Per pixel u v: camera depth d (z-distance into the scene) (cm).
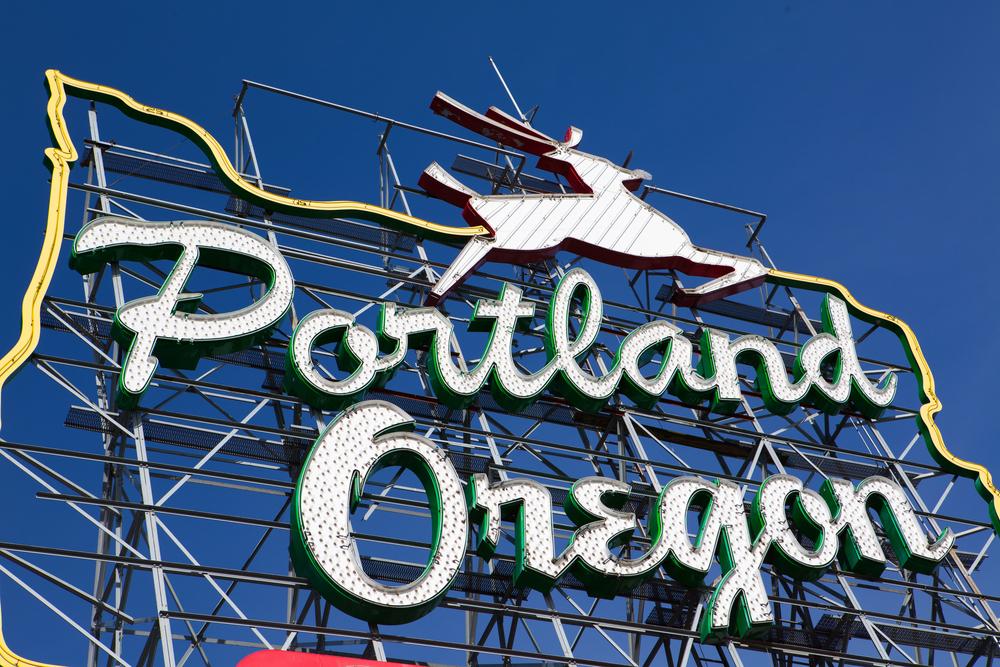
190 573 2262
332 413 2645
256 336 2631
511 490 2542
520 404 2817
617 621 2539
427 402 2819
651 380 2977
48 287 2538
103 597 2391
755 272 3484
